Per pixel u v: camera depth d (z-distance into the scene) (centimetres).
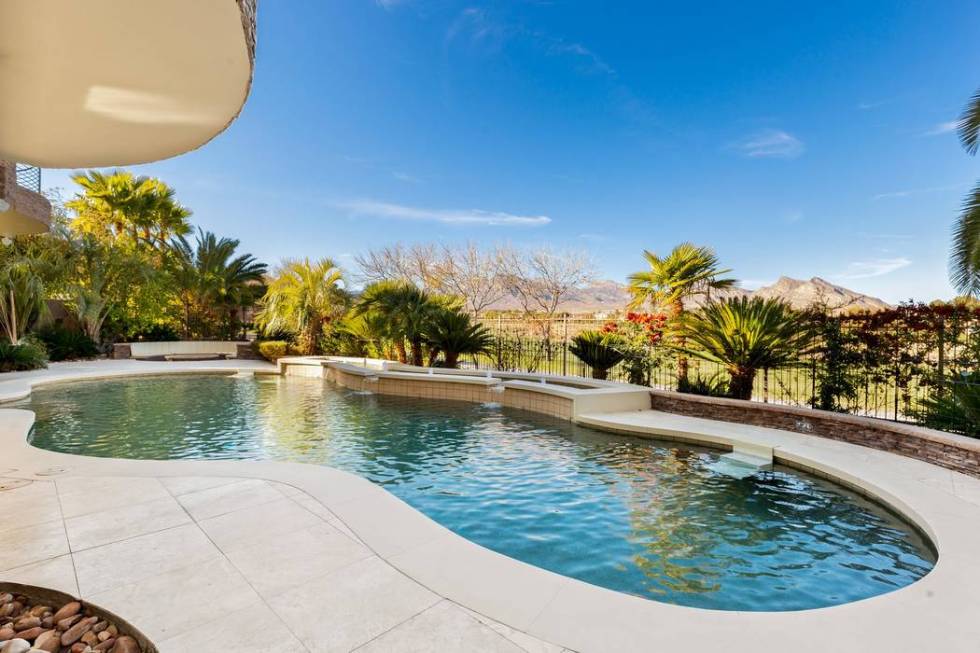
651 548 371
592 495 481
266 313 1931
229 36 304
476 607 241
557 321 1409
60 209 1984
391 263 2645
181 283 2116
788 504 459
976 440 500
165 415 882
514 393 966
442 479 530
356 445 677
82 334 1769
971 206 656
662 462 592
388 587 258
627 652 210
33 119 429
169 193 2209
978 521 373
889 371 682
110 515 349
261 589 254
